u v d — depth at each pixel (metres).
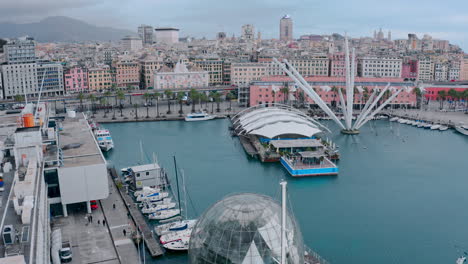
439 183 171.62
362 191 161.75
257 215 63.56
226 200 68.12
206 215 66.75
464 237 124.56
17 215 84.94
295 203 148.88
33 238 73.31
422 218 137.25
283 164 194.25
